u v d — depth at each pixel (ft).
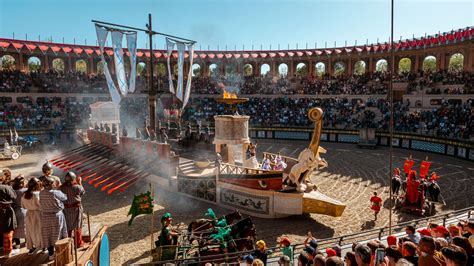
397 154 107.55
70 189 27.14
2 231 25.29
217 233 36.29
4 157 95.96
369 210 55.88
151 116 76.64
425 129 115.85
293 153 109.50
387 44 150.00
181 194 63.82
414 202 54.13
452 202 59.11
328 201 49.83
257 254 30.42
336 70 275.80
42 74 148.56
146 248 42.09
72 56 152.97
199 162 69.36
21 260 24.77
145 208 36.24
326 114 144.05
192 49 79.10
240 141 63.57
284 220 51.93
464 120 108.06
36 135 124.67
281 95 163.02
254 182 53.62
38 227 25.23
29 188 25.21
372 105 141.49
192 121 147.64
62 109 141.59
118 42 63.57
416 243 26.50
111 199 61.72
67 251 23.27
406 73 152.46
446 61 146.92
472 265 19.71
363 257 18.07
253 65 183.73
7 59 237.66
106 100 156.35
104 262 31.24
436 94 129.29
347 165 90.53
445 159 97.91
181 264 32.71
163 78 169.07
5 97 134.41
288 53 170.40
